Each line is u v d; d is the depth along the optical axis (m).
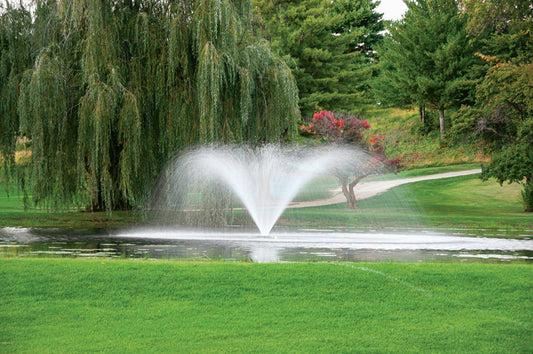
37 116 28.91
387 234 30.22
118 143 29.86
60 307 13.55
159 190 31.11
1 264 16.58
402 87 79.62
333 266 16.53
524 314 13.28
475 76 74.12
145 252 22.58
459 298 14.27
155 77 30.31
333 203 49.41
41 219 34.69
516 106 49.03
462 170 68.75
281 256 21.59
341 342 11.39
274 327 12.29
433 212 44.25
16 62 31.30
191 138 30.16
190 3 30.59
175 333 11.90
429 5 80.50
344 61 78.88
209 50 28.86
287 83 31.47
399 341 11.49
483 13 50.56
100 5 29.03
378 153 45.62
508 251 23.62
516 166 45.06
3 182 33.19
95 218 34.19
